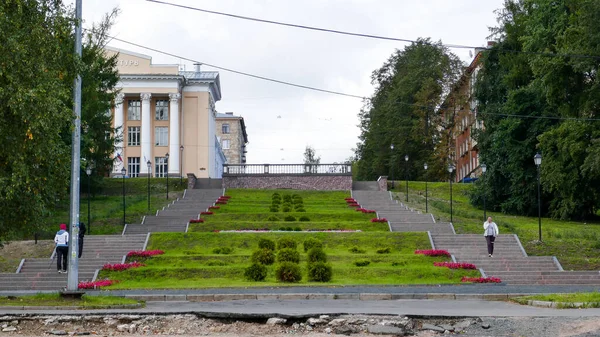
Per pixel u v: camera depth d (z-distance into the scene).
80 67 25.97
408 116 92.12
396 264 38.94
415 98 90.75
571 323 18.53
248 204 67.12
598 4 43.16
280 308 22.38
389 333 18.66
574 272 37.00
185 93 98.50
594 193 54.53
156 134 96.44
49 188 27.69
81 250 37.69
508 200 65.38
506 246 43.47
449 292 28.70
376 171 96.25
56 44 24.95
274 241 44.22
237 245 45.00
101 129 68.31
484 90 68.44
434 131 90.25
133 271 36.22
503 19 68.38
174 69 95.25
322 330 19.19
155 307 23.23
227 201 68.31
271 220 57.69
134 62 95.19
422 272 36.38
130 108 96.88
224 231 49.84
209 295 27.50
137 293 29.19
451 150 89.88
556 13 53.94
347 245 44.78
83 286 32.25
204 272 36.12
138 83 95.00
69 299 24.66
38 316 20.33
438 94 90.00
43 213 28.06
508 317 19.67
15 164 24.25
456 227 52.22
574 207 56.31
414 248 44.03
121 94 93.31
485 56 68.19
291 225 53.03
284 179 79.94
